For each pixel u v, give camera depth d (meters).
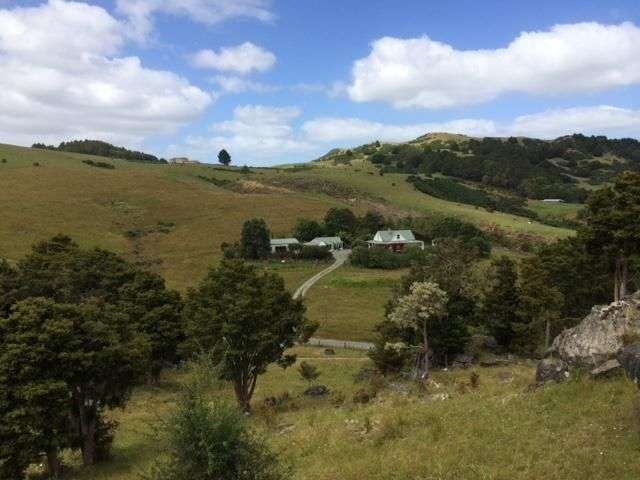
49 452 24.28
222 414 11.13
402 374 44.19
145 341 29.66
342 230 132.25
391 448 15.63
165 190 151.62
